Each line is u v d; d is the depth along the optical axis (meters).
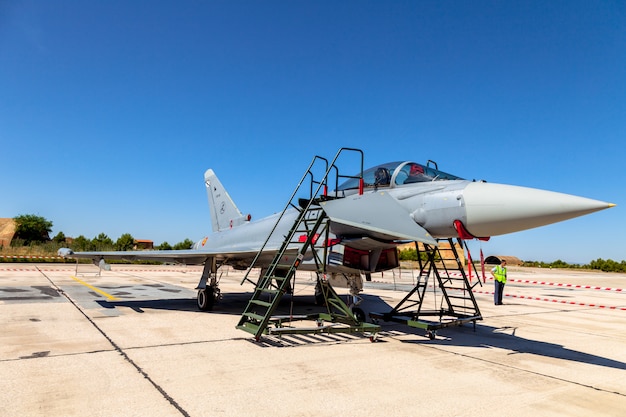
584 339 7.58
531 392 4.33
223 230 15.30
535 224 6.01
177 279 22.97
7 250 44.75
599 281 33.53
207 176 17.12
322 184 7.74
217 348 6.03
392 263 8.40
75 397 3.84
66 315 8.75
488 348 6.60
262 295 14.84
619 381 4.83
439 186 7.11
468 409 3.78
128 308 10.10
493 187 6.50
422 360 5.64
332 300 7.66
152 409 3.58
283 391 4.16
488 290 20.69
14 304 10.36
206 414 3.50
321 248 8.63
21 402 3.70
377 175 8.19
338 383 4.48
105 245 52.41
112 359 5.21
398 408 3.76
